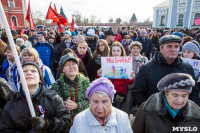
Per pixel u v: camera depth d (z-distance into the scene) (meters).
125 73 2.55
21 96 1.31
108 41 5.01
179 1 26.03
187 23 25.72
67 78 1.88
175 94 1.16
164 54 1.77
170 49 1.70
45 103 1.36
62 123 1.40
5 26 0.95
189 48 2.69
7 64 2.91
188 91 1.13
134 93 2.00
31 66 1.36
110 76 2.58
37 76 1.36
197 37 5.20
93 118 1.29
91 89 1.32
